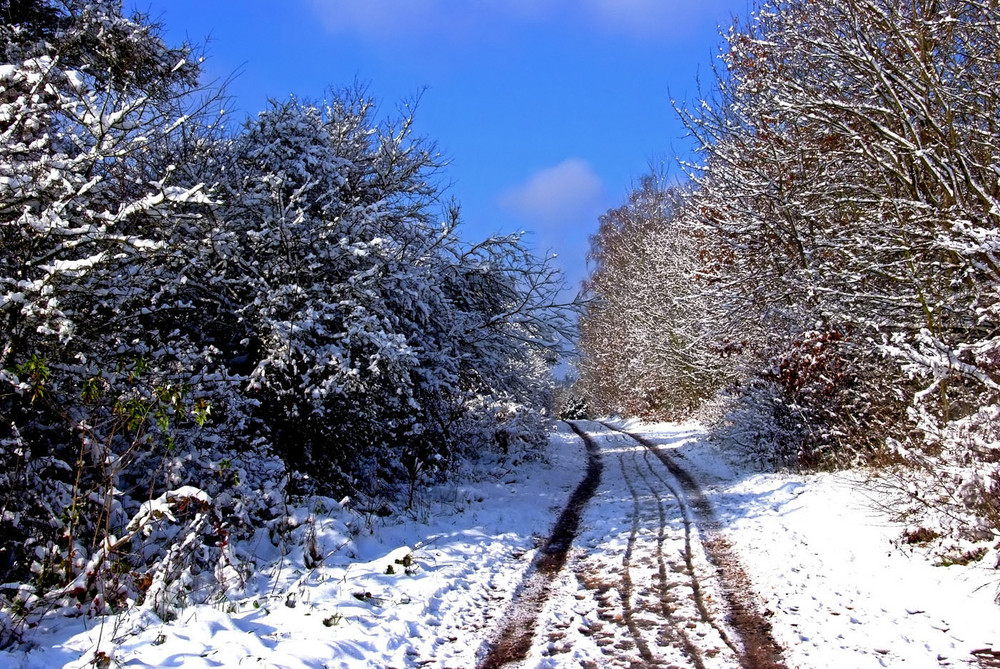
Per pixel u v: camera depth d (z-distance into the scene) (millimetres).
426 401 13102
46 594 5746
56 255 6664
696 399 28859
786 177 13594
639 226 35375
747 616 6012
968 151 10219
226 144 10977
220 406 8797
